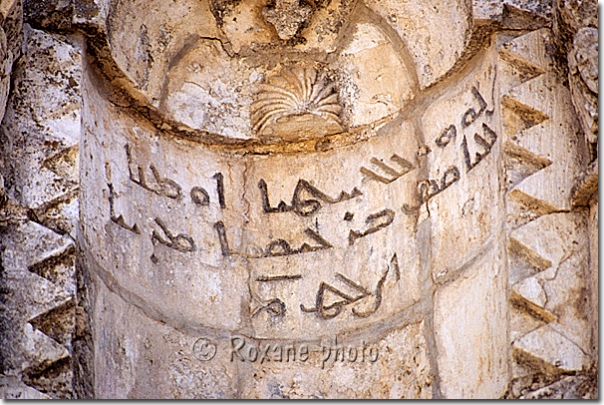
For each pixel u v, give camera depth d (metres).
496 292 5.04
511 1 5.33
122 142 5.46
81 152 5.11
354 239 5.62
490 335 5.04
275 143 5.77
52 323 4.86
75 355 4.87
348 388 5.42
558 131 5.12
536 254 4.96
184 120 5.66
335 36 5.72
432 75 5.53
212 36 5.69
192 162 5.69
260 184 5.76
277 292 5.62
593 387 4.82
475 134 5.32
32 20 5.29
